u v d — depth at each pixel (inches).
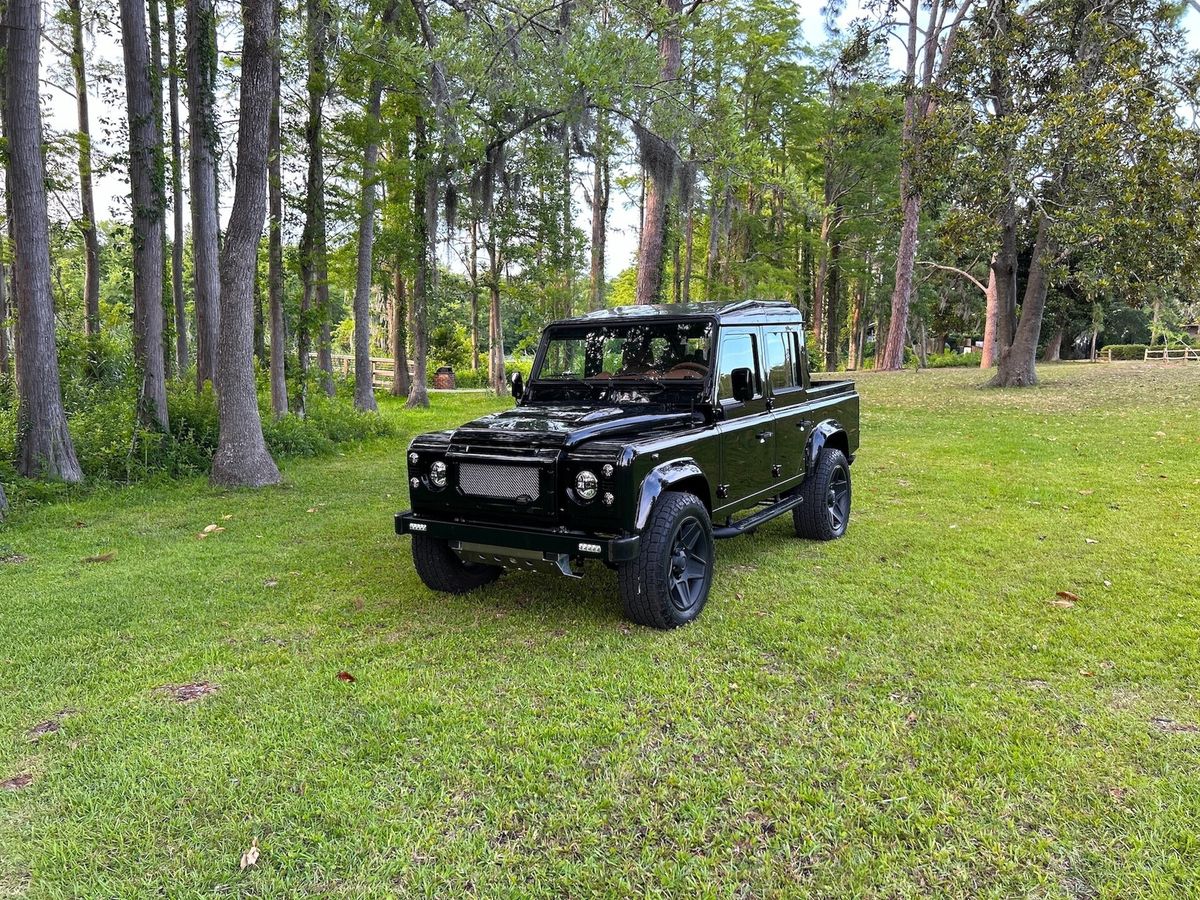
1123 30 641.0
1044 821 105.8
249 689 151.2
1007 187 587.8
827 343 1631.4
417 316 814.5
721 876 96.6
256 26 374.9
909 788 114.0
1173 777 115.0
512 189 604.7
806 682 150.6
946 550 244.8
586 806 111.2
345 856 101.0
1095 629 173.9
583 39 403.9
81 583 224.7
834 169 1353.3
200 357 555.8
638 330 215.2
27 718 140.6
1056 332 1514.5
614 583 217.5
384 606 200.8
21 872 98.6
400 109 636.7
